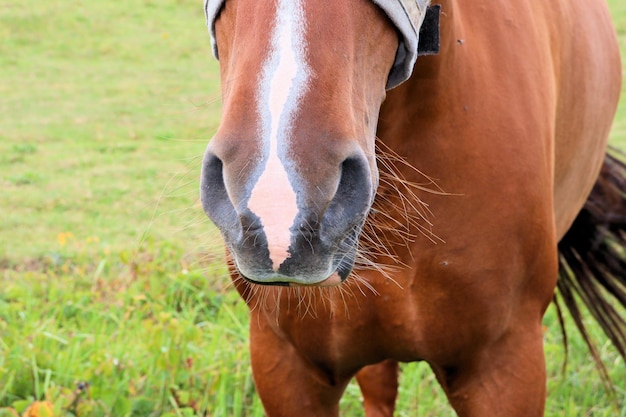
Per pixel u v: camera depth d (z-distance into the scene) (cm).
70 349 401
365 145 162
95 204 744
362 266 210
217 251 214
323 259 152
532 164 225
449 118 214
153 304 469
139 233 658
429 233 218
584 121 294
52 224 686
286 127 150
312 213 149
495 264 223
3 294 509
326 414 256
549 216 233
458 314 226
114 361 378
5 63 1369
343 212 155
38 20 1568
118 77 1324
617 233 378
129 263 536
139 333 425
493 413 237
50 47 1460
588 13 313
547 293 240
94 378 363
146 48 1481
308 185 149
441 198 217
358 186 156
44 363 387
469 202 218
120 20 1623
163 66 1393
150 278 496
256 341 248
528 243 227
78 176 840
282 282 153
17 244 631
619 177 379
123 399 346
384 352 241
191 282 500
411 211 216
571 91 278
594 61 302
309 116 151
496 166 219
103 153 938
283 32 155
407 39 176
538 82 234
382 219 217
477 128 218
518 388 235
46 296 502
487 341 232
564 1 283
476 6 228
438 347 232
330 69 155
